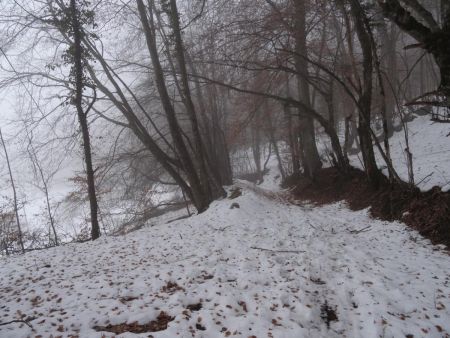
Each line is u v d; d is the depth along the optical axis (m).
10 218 17.62
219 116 21.44
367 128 10.71
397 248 7.45
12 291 6.36
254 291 5.68
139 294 5.79
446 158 11.84
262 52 13.94
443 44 4.95
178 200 24.16
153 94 18.58
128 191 20.66
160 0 14.05
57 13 11.80
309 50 16.09
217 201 14.64
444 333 4.28
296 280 6.00
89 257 8.70
